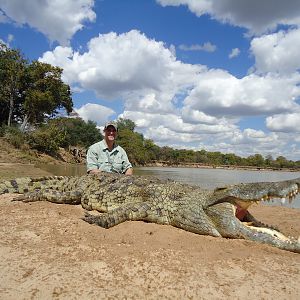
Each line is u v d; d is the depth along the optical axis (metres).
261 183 1.89
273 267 1.49
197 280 1.33
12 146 14.04
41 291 1.20
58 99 18.08
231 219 1.90
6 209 2.49
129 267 1.44
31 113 17.62
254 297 1.21
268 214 2.97
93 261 1.49
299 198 4.79
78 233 1.91
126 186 2.53
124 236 1.87
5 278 1.29
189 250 1.68
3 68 16.56
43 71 16.84
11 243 1.68
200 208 2.04
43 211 2.44
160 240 1.82
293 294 1.24
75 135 22.28
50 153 16.12
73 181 3.10
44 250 1.60
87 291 1.21
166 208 2.20
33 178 3.45
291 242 1.71
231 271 1.44
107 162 3.32
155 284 1.29
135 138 24.03
